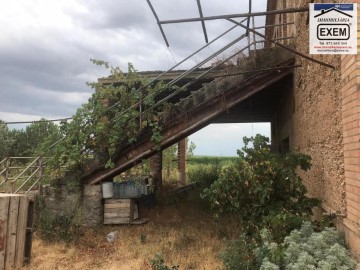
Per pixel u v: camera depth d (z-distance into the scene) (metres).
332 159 5.41
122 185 11.09
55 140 11.20
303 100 8.27
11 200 6.90
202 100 10.09
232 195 6.79
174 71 13.36
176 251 7.73
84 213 10.79
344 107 4.57
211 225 10.25
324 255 4.09
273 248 4.53
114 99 11.27
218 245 8.05
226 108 10.00
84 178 10.98
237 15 5.07
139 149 10.59
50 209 10.94
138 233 9.83
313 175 7.15
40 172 11.39
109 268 6.98
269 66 9.70
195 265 6.71
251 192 6.55
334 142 5.24
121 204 10.98
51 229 9.50
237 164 6.93
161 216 12.03
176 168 25.09
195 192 17.05
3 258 6.71
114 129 10.38
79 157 10.49
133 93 10.55
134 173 11.89
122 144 10.56
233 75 9.34
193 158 36.53
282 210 6.12
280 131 14.49
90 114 10.58
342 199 4.81
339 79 4.88
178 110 10.27
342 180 4.82
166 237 9.20
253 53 9.78
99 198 10.84
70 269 7.07
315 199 6.34
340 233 4.70
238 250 5.44
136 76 10.88
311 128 7.25
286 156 6.89
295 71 9.46
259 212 6.54
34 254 8.03
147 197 13.34
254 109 17.41
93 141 10.60
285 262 4.26
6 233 6.77
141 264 7.01
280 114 14.34
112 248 8.52
